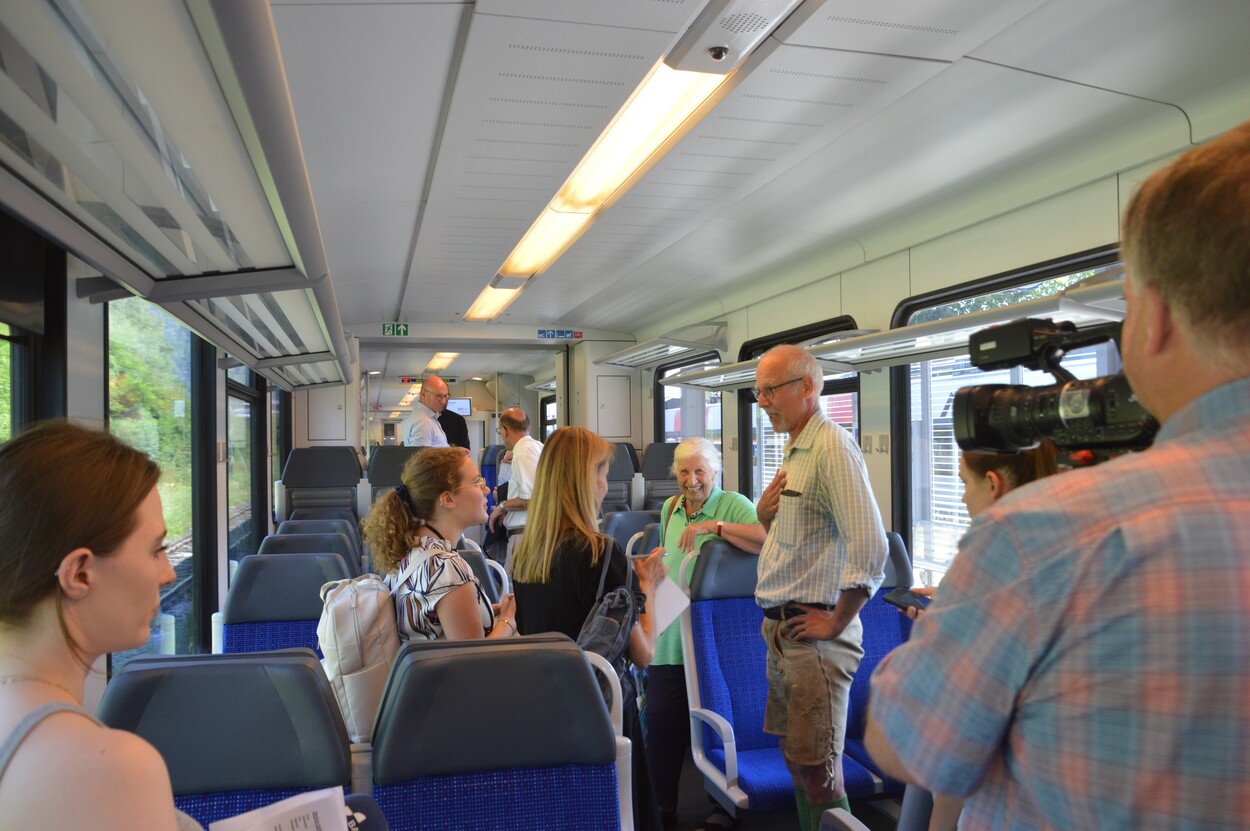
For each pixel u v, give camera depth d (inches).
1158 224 26.3
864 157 155.0
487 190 176.4
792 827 129.4
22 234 97.2
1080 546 25.9
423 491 88.1
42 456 28.3
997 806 29.3
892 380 213.3
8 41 43.1
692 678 123.0
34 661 27.6
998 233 171.0
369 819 45.9
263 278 96.5
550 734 62.2
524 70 115.6
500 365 618.5
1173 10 100.0
